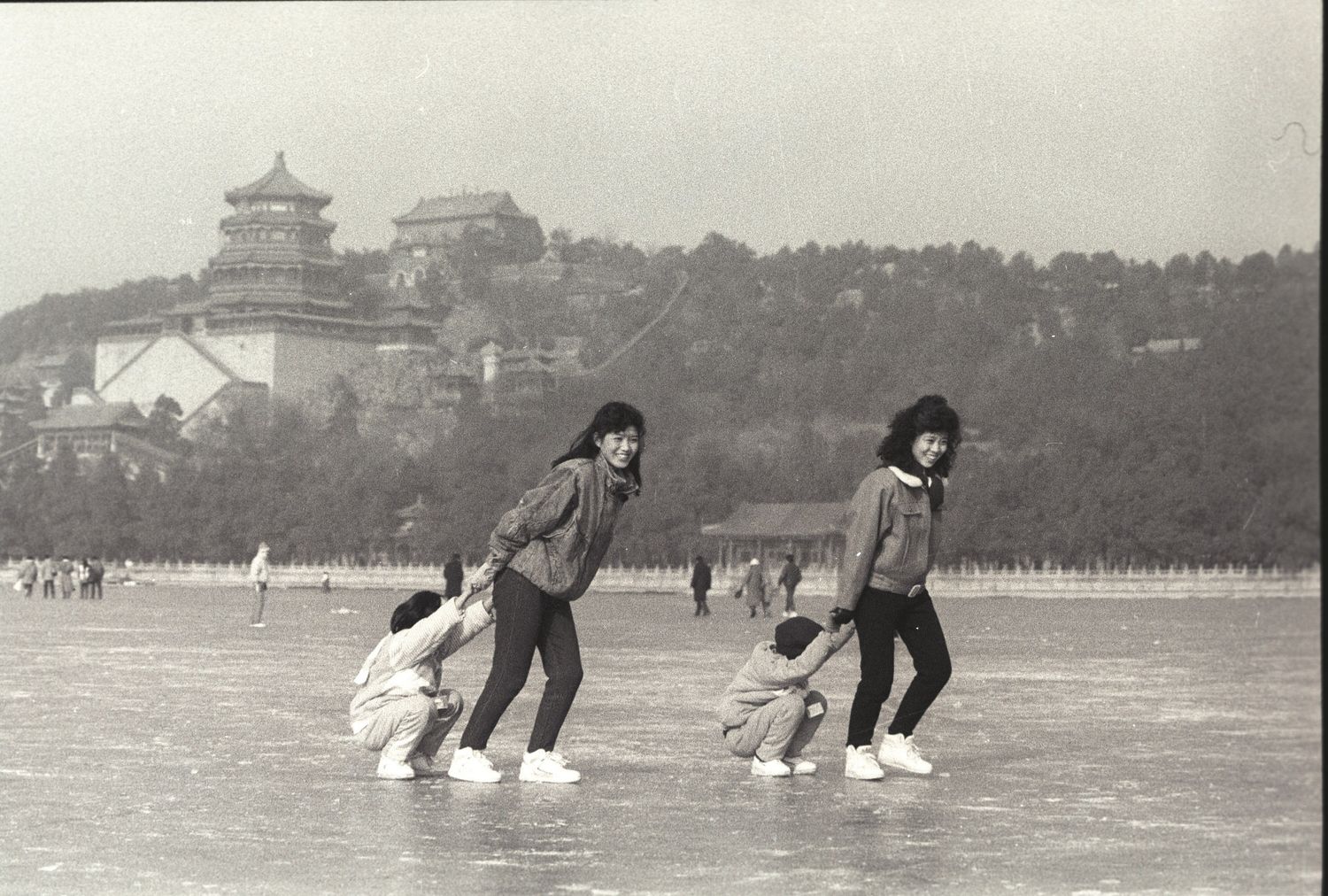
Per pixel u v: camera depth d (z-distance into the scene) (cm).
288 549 15238
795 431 16012
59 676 2541
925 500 1192
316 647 3616
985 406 15038
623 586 11931
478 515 14862
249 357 17250
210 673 2641
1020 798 1107
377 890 792
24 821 1017
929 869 838
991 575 10844
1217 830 948
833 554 13300
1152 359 13812
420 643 1225
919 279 17200
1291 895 657
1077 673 2642
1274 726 659
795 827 984
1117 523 12144
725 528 13700
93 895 783
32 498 15925
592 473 1176
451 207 18862
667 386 17100
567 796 1130
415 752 1252
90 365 17912
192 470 15662
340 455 15662
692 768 1296
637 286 18288
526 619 1184
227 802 1098
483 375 17212
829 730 1634
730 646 3700
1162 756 1355
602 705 1961
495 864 859
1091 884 793
